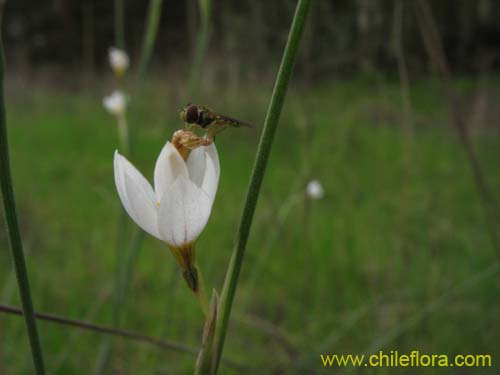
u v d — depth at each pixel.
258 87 0.72
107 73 1.26
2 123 0.10
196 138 0.11
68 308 0.35
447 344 0.31
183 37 0.98
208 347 0.10
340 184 0.49
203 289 0.11
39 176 0.67
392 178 0.51
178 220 0.11
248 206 0.10
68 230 0.49
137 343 0.33
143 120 0.71
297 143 0.57
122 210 0.26
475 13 0.76
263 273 0.40
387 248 0.40
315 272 0.38
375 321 0.32
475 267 0.35
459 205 0.47
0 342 0.27
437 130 0.57
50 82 1.37
